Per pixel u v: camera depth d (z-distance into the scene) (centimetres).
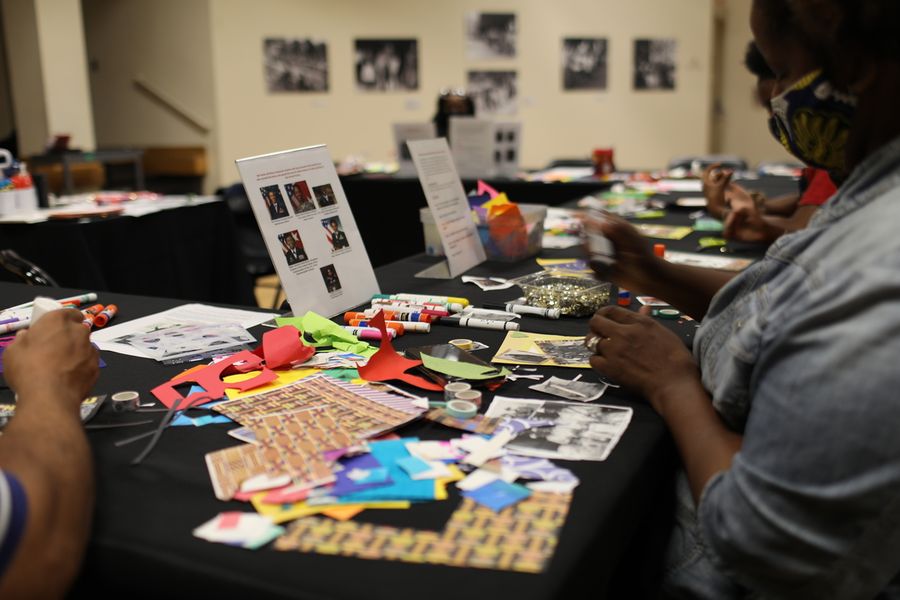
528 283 152
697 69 754
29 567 59
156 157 761
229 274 379
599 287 145
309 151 144
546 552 64
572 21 745
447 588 59
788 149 88
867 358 64
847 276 68
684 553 87
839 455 64
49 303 99
